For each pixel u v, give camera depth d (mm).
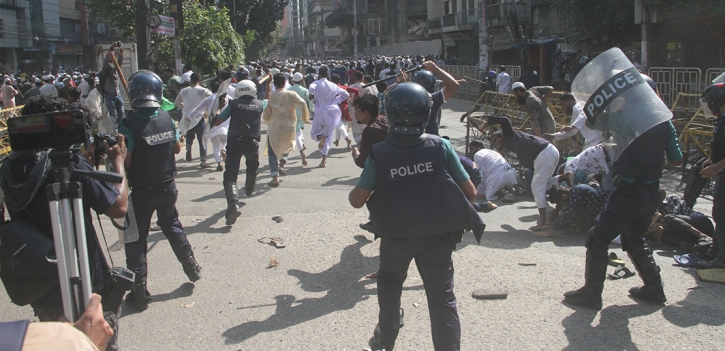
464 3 39469
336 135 12086
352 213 6910
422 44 55344
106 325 2004
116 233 6316
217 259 5441
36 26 56156
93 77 15961
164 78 20016
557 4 23531
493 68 25906
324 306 4324
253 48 52625
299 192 8117
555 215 6117
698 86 12688
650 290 4172
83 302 2277
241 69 12023
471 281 4684
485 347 3637
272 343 3773
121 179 2486
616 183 4012
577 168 6570
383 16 73000
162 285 4848
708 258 4910
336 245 5734
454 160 3174
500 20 31906
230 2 44781
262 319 4133
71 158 2428
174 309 4359
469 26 35406
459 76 26078
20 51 55094
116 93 10438
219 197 7938
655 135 3918
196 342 3828
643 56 17609
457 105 22141
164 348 3758
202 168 10148
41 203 2715
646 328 3828
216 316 4211
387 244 3146
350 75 24984
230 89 10602
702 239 5230
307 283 4793
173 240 4629
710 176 4414
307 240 5918
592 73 3994
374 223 3125
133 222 4195
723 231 4590
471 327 3906
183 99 10227
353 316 4137
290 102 8328
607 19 20438
